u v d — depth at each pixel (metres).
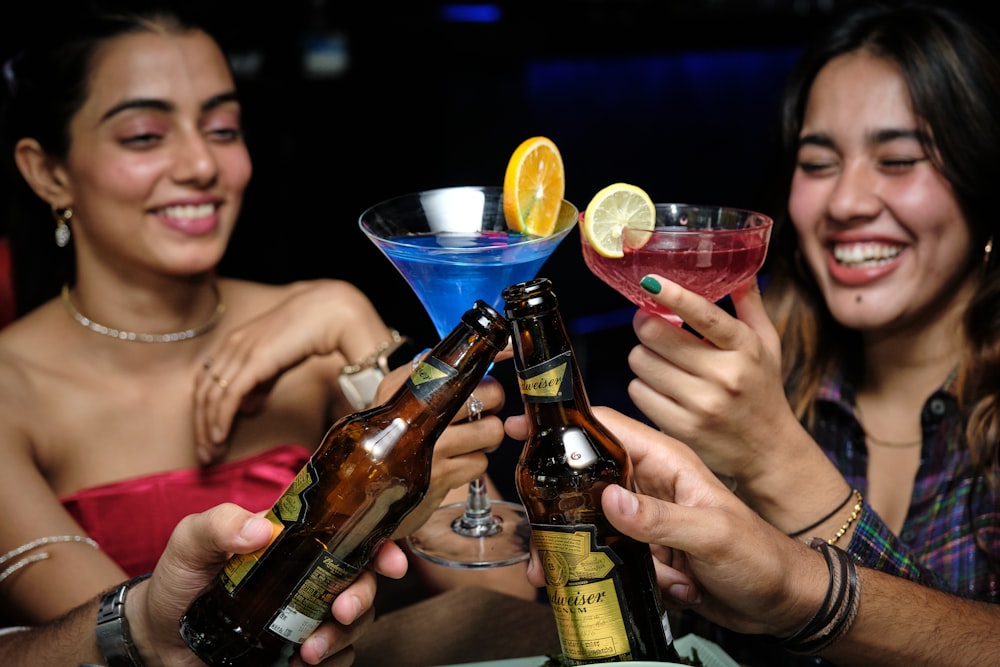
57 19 1.78
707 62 5.25
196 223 1.86
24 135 1.89
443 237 1.31
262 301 2.10
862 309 1.71
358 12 4.62
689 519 1.00
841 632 1.15
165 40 1.80
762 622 1.16
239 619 0.99
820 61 1.73
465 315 1.00
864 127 1.65
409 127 4.64
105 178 1.80
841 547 1.35
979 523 1.64
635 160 5.21
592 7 4.79
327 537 0.99
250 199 3.35
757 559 1.05
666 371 1.23
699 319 1.14
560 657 1.13
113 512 1.91
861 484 1.81
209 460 1.91
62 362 1.95
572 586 0.96
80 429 1.94
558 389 0.98
